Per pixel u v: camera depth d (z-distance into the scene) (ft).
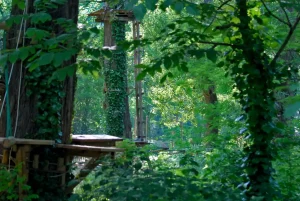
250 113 15.69
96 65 14.49
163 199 12.67
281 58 21.09
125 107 59.47
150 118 93.91
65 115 22.81
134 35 54.44
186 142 21.80
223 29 16.24
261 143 15.74
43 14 13.76
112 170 15.29
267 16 16.19
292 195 16.90
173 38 15.25
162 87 58.23
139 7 10.61
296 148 19.58
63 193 21.79
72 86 23.17
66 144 22.39
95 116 99.30
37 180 21.15
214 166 17.37
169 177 14.14
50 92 21.76
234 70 15.88
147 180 13.57
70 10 22.43
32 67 13.78
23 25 21.01
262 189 15.25
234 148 19.92
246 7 16.25
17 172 19.20
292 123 19.44
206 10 15.24
